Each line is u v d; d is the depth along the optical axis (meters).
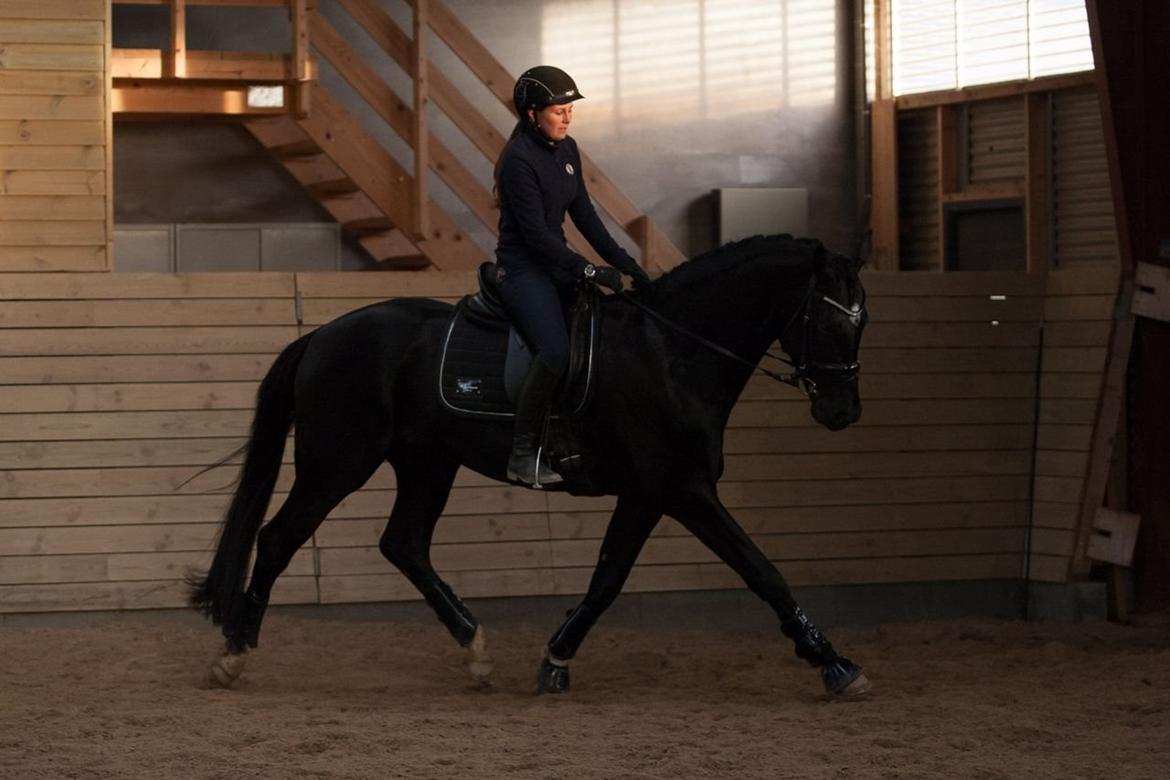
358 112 18.67
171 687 9.32
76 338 11.75
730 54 20.22
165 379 11.84
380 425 9.15
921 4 20.12
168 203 18.20
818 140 20.55
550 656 9.11
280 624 11.58
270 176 18.47
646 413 8.70
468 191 16.11
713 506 8.71
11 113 11.81
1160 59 12.35
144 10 17.78
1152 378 12.43
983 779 6.72
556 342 8.59
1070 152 18.62
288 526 9.25
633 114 19.91
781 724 7.94
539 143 8.71
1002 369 12.88
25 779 6.59
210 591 9.24
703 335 8.73
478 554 12.01
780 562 12.34
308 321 12.02
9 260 11.79
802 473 12.46
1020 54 19.02
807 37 20.50
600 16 19.70
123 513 11.73
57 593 11.59
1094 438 12.51
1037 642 11.57
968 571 12.68
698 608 12.24
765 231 20.03
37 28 11.86
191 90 16.14
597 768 6.84
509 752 7.18
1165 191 12.41
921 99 20.03
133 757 7.02
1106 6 12.23
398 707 8.55
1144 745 7.41
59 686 9.33
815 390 8.61
